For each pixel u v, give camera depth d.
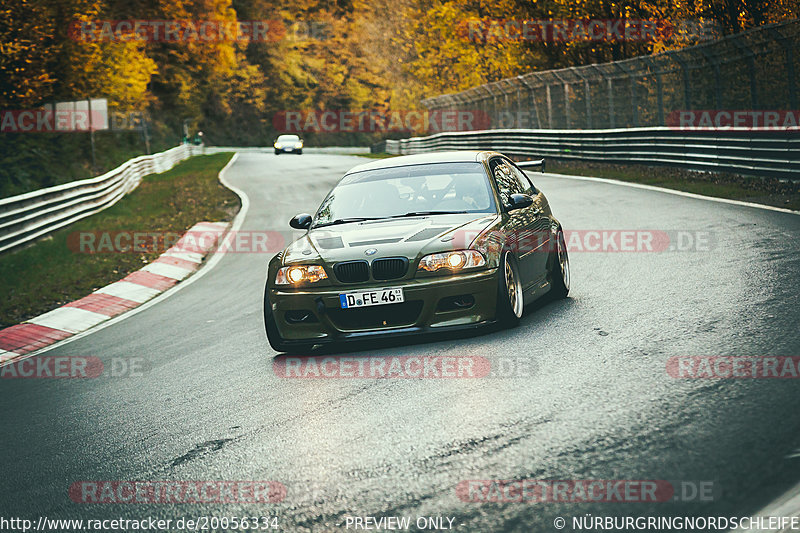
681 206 24.64
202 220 34.69
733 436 6.72
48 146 51.88
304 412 9.02
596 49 59.06
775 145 27.05
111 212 36.72
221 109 169.75
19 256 25.14
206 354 13.16
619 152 41.22
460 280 11.11
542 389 8.71
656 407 7.68
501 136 56.69
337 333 11.34
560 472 6.40
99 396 11.34
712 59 33.94
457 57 95.88
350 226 12.55
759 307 11.40
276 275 11.87
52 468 8.32
